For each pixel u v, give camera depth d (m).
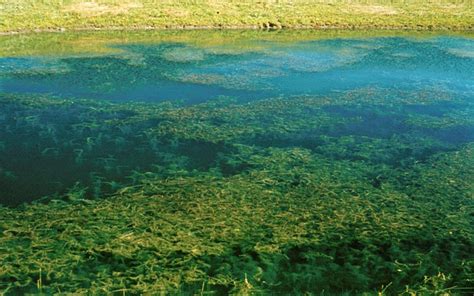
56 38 23.27
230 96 15.99
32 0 27.45
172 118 13.77
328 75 18.69
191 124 13.35
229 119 13.84
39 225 8.62
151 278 7.46
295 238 8.55
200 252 8.06
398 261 8.23
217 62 19.92
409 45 23.48
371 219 9.27
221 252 8.10
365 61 20.70
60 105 14.65
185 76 17.94
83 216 8.94
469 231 9.02
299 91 16.73
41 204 9.32
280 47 22.61
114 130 12.96
